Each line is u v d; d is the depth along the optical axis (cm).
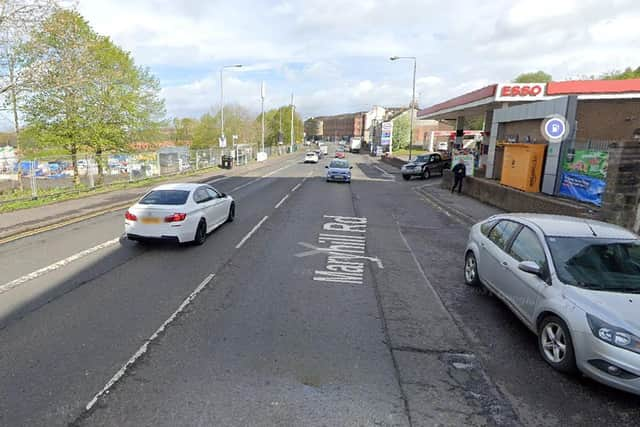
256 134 7194
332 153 8425
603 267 436
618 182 815
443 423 319
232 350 423
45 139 2334
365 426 313
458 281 671
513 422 323
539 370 400
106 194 1661
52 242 881
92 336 448
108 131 2536
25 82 1675
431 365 405
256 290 599
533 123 1454
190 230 827
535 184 1290
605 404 349
